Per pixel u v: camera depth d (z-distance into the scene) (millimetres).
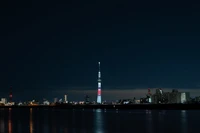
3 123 182875
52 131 136625
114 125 171250
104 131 138750
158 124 178375
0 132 131125
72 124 177750
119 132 135375
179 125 170125
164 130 143125
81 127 157625
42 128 150750
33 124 175750
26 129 144125
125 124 179625
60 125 169500
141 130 142875
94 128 152750
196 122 195000
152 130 142750
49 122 194375
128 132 135500
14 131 135000
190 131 137625
